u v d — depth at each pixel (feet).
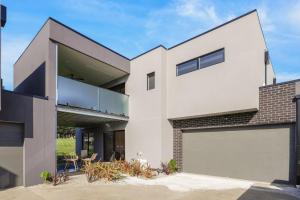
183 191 26.03
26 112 28.40
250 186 28.07
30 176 28.17
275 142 29.40
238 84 31.40
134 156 42.06
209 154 35.68
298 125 26.94
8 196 23.77
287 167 28.30
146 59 42.16
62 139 93.71
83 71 44.73
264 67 32.19
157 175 35.37
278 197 23.39
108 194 24.59
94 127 53.52
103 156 49.83
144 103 41.57
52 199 22.77
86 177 32.94
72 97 34.30
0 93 24.62
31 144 28.60
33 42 36.27
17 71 43.65
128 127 44.11
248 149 31.65
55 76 31.99
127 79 45.78
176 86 38.88
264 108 29.89
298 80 27.55
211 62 34.91
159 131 38.45
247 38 30.99
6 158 27.04
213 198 23.29
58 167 41.45
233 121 33.01
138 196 24.03
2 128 26.96
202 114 34.91
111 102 41.11
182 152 39.27
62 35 33.04
